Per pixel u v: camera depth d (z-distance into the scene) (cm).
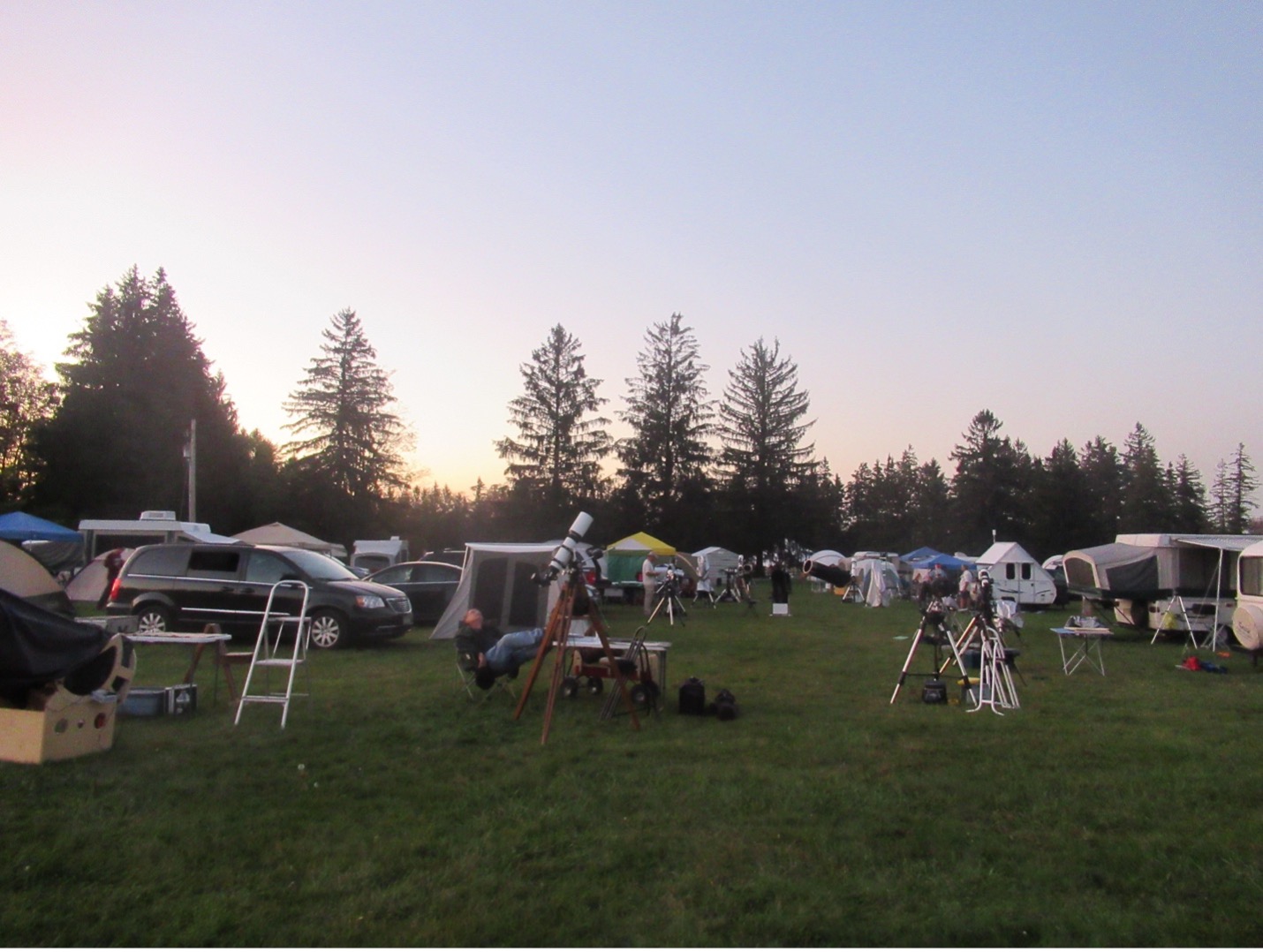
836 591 3778
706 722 917
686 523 5566
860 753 780
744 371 6109
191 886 464
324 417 5169
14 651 670
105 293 4794
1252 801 647
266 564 1530
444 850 523
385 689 1083
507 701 1009
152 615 1495
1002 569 3083
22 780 638
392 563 3297
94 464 4297
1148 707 1031
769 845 539
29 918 420
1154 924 431
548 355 5412
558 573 893
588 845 537
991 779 700
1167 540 1958
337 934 409
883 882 482
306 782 660
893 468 9581
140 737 796
